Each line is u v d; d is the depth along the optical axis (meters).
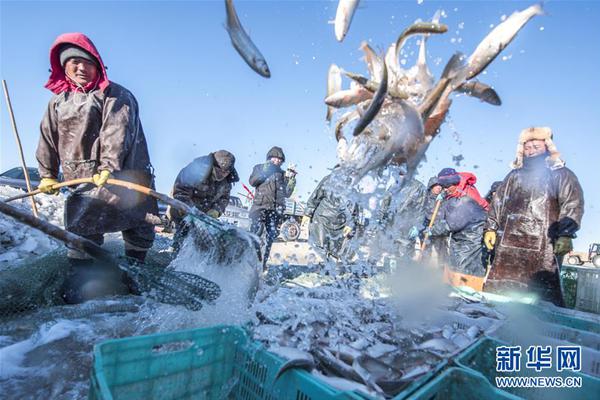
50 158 3.06
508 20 1.38
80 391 1.50
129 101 3.05
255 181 5.53
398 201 4.00
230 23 1.59
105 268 2.93
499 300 2.91
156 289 2.23
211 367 1.37
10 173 8.99
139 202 3.26
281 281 3.63
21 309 2.44
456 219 4.73
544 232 3.49
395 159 1.78
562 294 3.42
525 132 3.72
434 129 1.70
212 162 4.02
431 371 1.34
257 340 1.45
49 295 2.69
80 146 2.94
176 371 1.25
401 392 1.17
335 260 4.67
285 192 5.76
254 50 1.59
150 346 1.17
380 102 1.39
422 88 1.67
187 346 1.32
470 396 1.24
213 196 4.29
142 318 2.28
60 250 3.10
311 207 5.03
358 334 1.88
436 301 2.70
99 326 2.12
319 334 1.77
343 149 2.06
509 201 3.80
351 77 1.61
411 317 2.32
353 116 1.98
